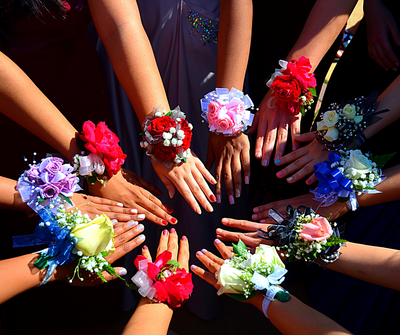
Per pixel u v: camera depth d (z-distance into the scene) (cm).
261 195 120
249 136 107
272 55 108
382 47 95
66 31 85
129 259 102
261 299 76
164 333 72
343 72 106
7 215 92
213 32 94
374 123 85
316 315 70
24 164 94
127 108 98
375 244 91
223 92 87
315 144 89
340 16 92
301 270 106
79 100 95
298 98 87
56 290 94
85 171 79
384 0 96
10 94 74
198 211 86
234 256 79
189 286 75
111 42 83
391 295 86
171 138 81
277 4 101
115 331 99
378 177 80
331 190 82
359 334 91
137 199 85
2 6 75
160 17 94
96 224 74
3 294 69
